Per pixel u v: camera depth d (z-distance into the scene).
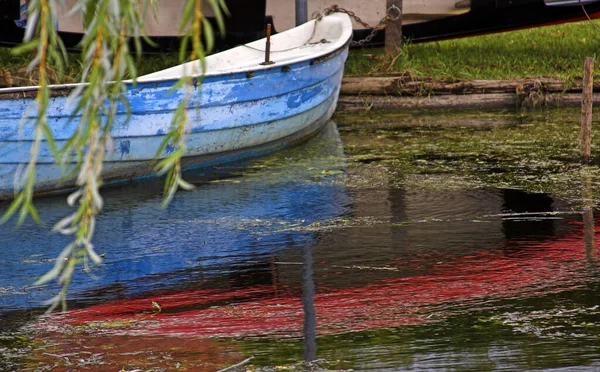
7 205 14.39
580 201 13.91
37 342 8.44
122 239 12.32
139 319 9.09
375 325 8.74
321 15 22.33
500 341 8.16
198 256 11.48
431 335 8.38
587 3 25.11
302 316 9.09
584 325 8.56
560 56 26.22
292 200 14.44
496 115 22.81
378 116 23.19
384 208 13.80
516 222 12.77
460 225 12.70
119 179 15.91
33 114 13.62
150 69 23.98
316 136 20.41
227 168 17.14
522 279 10.17
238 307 9.45
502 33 29.73
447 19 26.38
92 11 3.19
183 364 7.78
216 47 25.97
